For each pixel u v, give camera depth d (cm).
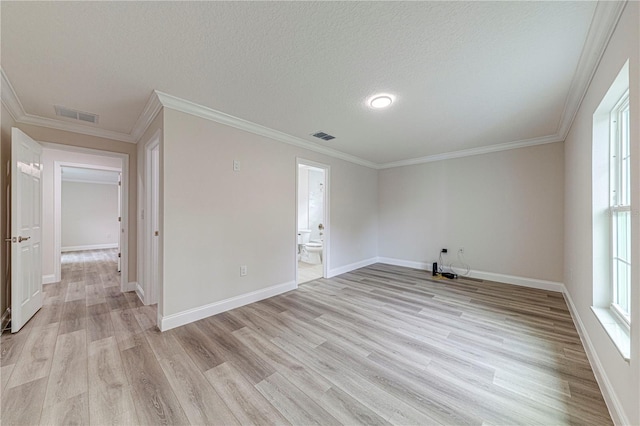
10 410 146
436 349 213
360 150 446
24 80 215
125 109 274
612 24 146
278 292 355
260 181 334
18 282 241
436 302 323
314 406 151
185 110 259
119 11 143
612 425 137
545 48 176
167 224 247
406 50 179
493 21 152
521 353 207
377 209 571
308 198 684
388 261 556
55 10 141
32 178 274
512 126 327
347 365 191
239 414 145
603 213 197
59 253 423
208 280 279
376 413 146
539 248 382
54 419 140
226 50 179
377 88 231
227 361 195
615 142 192
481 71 204
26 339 227
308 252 609
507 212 409
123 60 189
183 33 161
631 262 123
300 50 179
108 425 137
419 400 156
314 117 298
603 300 195
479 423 139
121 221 380
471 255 447
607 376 156
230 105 265
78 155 436
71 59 187
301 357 201
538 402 154
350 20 152
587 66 190
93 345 217
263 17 149
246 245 317
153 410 147
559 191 365
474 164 443
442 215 480
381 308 303
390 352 209
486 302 323
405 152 460
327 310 297
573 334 239
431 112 284
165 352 207
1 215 253
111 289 379
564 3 139
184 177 259
